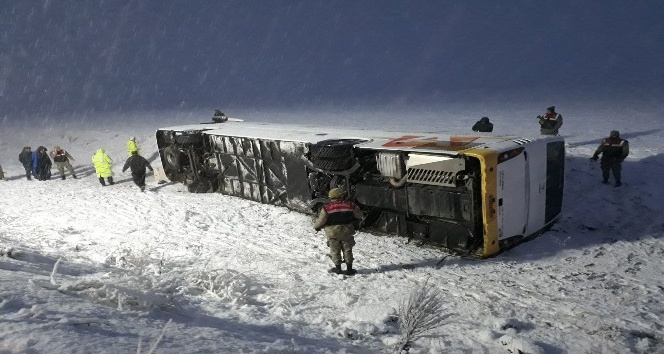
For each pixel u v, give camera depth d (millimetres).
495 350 5820
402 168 10164
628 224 10734
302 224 12047
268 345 3828
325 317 6500
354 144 11195
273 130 14508
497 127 21234
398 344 5414
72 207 15352
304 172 12406
